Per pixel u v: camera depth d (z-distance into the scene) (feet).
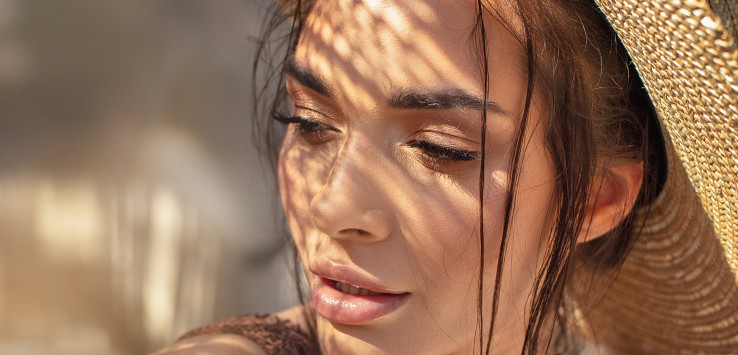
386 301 2.06
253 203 6.35
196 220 6.22
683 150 2.08
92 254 6.08
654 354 2.73
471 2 2.02
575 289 2.57
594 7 2.14
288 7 2.52
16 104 6.63
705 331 2.55
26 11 6.86
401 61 2.00
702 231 2.31
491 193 2.03
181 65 6.79
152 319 6.00
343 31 2.05
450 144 2.00
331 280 2.11
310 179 2.13
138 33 6.82
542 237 2.11
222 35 6.88
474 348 2.14
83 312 5.96
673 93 1.98
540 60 2.06
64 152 6.45
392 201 2.02
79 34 6.82
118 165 6.40
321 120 2.10
